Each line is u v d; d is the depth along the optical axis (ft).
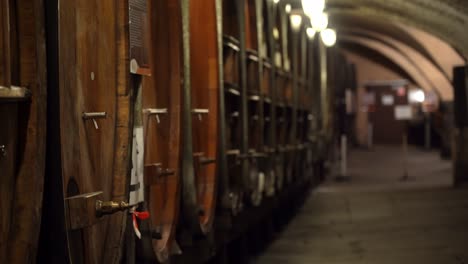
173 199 16.92
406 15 48.11
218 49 21.07
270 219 34.68
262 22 32.07
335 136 78.79
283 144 37.22
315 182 58.90
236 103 26.45
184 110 17.95
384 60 125.18
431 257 28.22
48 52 10.41
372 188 56.49
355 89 117.50
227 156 24.27
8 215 9.69
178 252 17.63
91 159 12.10
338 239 34.06
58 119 10.50
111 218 12.99
